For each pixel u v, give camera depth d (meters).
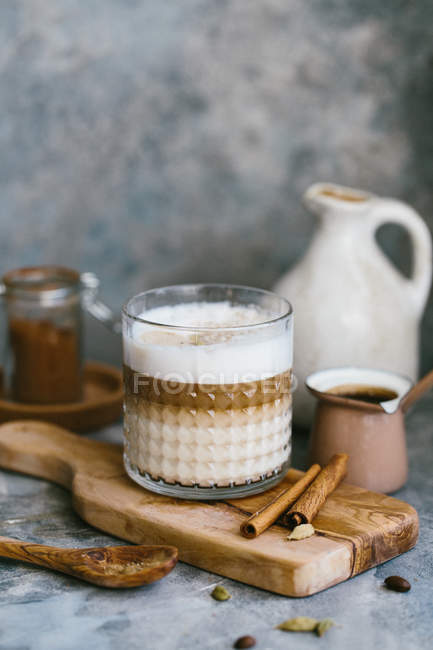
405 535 0.61
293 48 0.81
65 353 0.77
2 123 0.86
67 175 0.87
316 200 0.72
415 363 0.75
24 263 0.90
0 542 0.60
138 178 0.86
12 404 0.76
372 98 0.81
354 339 0.72
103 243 0.89
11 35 0.84
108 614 0.56
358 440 0.65
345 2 0.80
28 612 0.56
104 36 0.84
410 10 0.79
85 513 0.63
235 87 0.83
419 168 0.81
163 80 0.84
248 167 0.84
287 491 0.62
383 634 0.55
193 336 0.60
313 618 0.56
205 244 0.87
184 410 0.61
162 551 0.58
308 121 0.83
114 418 0.77
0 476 0.70
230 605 0.57
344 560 0.58
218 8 0.82
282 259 0.86
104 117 0.85
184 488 0.62
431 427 0.77
